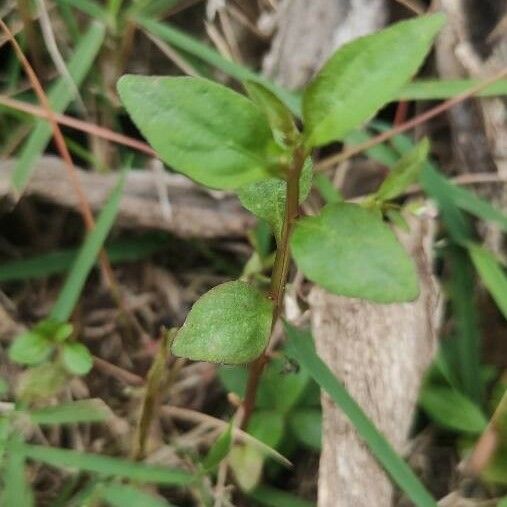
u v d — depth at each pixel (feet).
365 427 0.80
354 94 0.60
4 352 0.95
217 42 1.10
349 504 0.81
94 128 0.97
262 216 0.72
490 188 1.01
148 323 1.02
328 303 0.89
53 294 1.01
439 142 1.05
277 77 1.08
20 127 1.03
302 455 0.89
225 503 0.85
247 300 0.71
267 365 0.90
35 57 1.06
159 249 1.02
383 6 1.07
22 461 0.82
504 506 0.79
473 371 0.90
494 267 0.91
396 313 0.89
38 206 1.02
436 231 0.97
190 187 1.01
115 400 0.95
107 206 0.94
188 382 0.95
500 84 0.98
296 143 0.61
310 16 1.08
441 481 0.88
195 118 0.62
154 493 0.88
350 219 0.62
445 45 1.04
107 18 1.03
